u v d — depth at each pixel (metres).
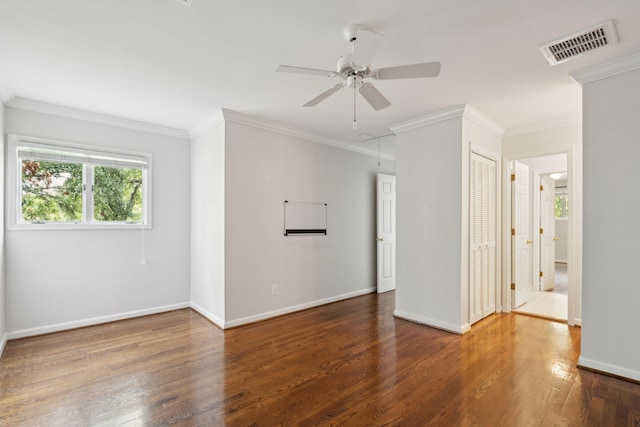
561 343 3.15
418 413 2.04
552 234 6.03
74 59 2.45
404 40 2.19
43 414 2.03
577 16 1.93
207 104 3.41
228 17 1.95
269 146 4.04
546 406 2.10
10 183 3.22
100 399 2.20
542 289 5.60
